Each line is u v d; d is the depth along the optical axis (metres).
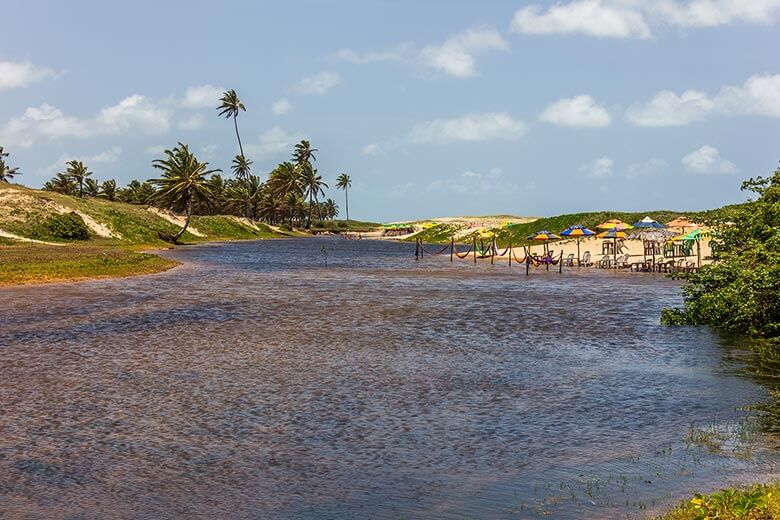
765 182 24.94
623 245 71.50
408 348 20.08
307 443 11.34
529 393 14.66
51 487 9.51
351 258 78.31
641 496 8.98
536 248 81.50
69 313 27.53
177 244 106.31
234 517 8.53
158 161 107.81
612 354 19.08
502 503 8.87
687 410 13.21
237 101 166.88
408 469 10.15
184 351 19.53
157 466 10.30
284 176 167.25
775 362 17.69
